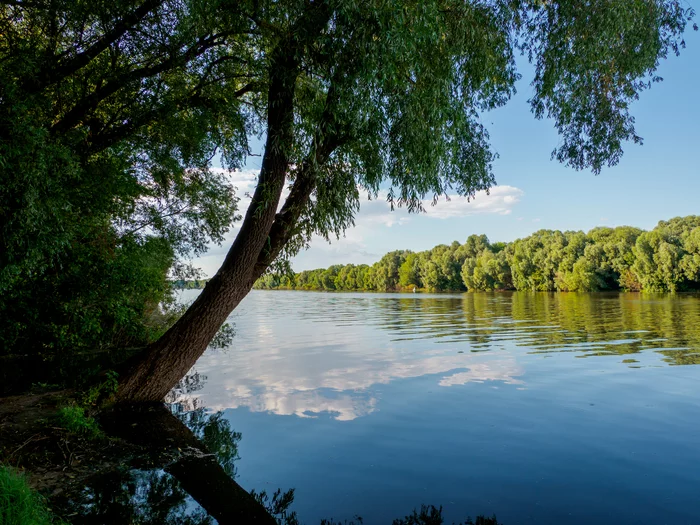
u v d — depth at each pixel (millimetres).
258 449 5918
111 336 14242
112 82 7996
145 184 12258
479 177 8250
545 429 6504
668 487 4625
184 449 5918
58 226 6684
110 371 8086
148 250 13633
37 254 6227
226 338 18125
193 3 6492
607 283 67375
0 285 6070
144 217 13578
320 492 4672
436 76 6348
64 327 12422
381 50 5520
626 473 4980
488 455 5578
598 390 8750
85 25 7473
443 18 6215
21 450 5648
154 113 8812
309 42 6312
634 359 12055
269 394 8938
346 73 5961
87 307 11852
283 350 15102
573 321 23469
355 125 6129
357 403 8117
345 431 6582
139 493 4664
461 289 100312
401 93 6230
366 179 7102
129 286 12156
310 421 7094
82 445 5980
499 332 19062
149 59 8250
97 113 9117
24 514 3469
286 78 6637
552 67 7457
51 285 11211
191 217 14625
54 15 6633
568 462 5312
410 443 6039
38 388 8875
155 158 10789
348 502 4441
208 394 9000
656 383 9266
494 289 87188
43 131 5875
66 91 7641
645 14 7184
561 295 59562
